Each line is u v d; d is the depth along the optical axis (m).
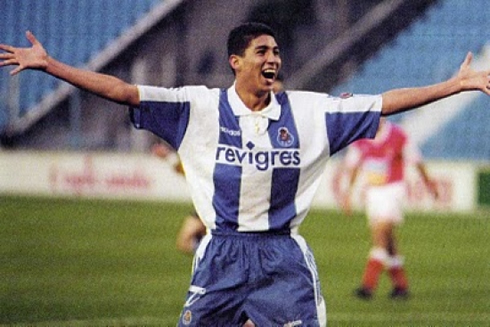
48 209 65.06
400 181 37.50
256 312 18.72
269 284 18.75
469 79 18.84
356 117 19.05
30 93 79.88
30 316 32.41
